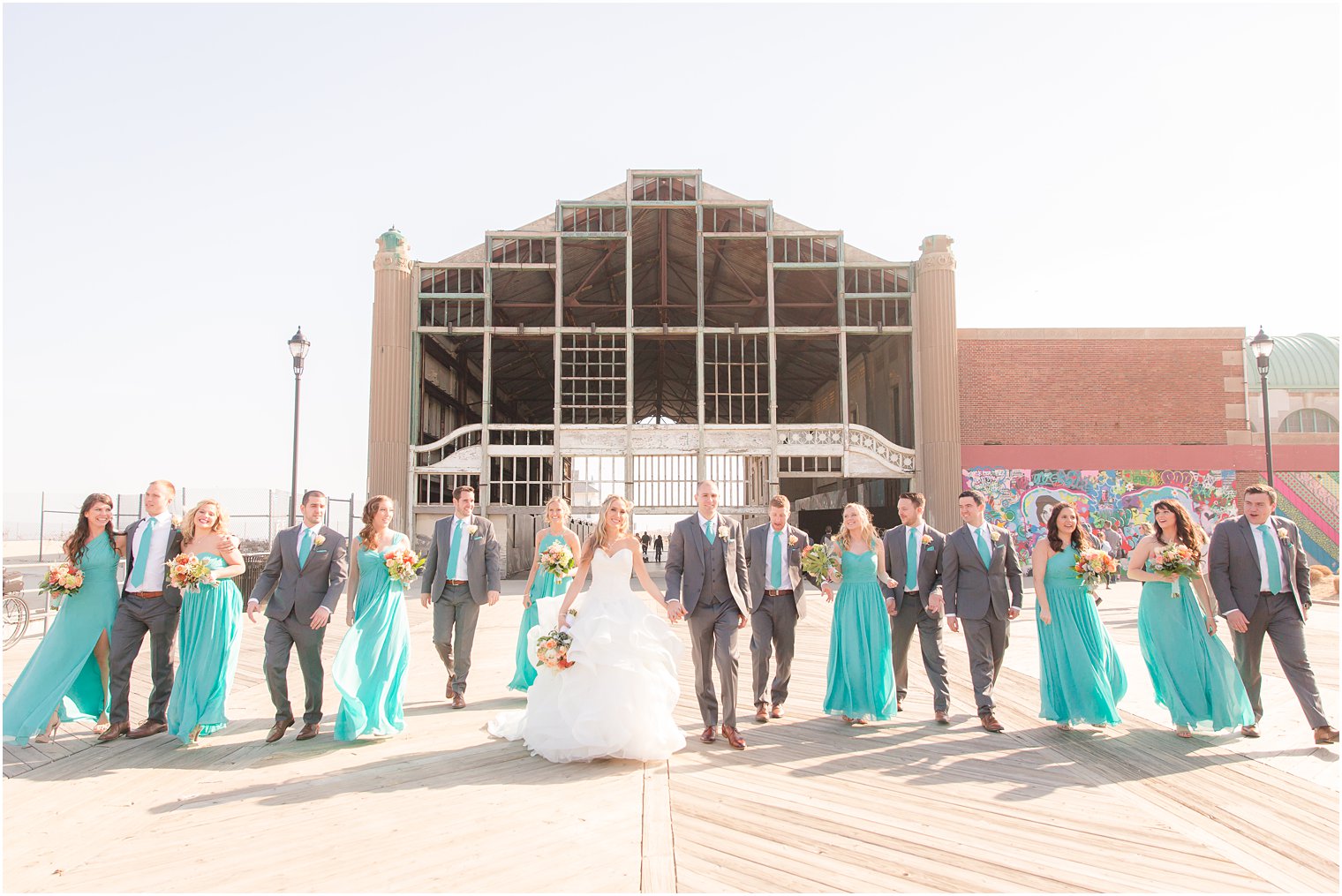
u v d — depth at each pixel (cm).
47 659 570
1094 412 2109
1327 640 1038
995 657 618
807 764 502
